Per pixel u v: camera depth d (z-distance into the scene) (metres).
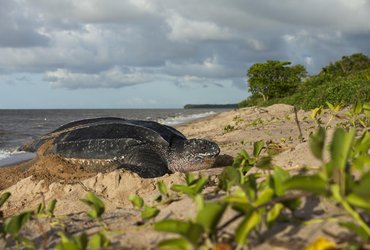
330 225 0.84
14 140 8.36
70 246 0.85
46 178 2.69
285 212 0.96
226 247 0.76
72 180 2.59
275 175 0.93
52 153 3.35
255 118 7.44
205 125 8.57
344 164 0.73
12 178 2.87
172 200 1.32
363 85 6.98
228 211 1.00
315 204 0.98
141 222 1.12
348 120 3.23
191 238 0.70
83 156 3.16
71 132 3.47
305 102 7.85
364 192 0.66
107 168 3.10
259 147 1.62
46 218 1.27
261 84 23.31
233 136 4.35
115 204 1.93
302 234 0.83
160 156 3.06
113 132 3.23
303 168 1.20
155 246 0.90
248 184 0.96
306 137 3.22
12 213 1.96
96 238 0.87
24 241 0.98
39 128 13.37
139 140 3.12
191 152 2.95
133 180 2.18
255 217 0.78
